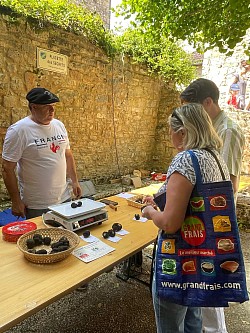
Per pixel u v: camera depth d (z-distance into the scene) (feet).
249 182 15.15
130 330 6.02
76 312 6.55
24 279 3.67
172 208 3.32
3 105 11.37
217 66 19.62
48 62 12.44
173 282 3.41
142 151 19.29
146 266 8.77
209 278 3.31
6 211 10.50
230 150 4.91
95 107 15.20
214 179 3.44
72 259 4.26
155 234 5.37
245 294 3.28
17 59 11.40
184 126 3.66
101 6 22.27
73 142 14.51
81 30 13.50
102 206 5.71
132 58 16.63
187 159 3.42
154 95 19.01
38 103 6.26
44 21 11.88
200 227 3.38
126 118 17.37
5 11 10.69
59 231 4.76
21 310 3.06
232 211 3.38
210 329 5.35
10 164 6.37
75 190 7.86
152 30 10.69
